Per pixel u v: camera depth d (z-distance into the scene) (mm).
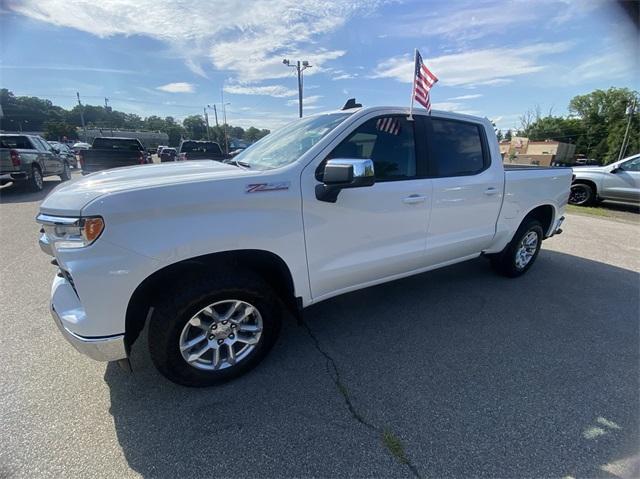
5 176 10242
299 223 2410
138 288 1992
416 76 2979
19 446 1903
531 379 2504
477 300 3756
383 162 2834
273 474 1776
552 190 4312
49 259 4758
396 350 2826
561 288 4121
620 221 8578
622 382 2492
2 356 2656
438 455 1884
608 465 1838
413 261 3176
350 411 2180
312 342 2922
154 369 2549
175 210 2004
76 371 2508
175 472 1783
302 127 3094
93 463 1820
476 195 3451
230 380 2432
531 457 1881
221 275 2223
